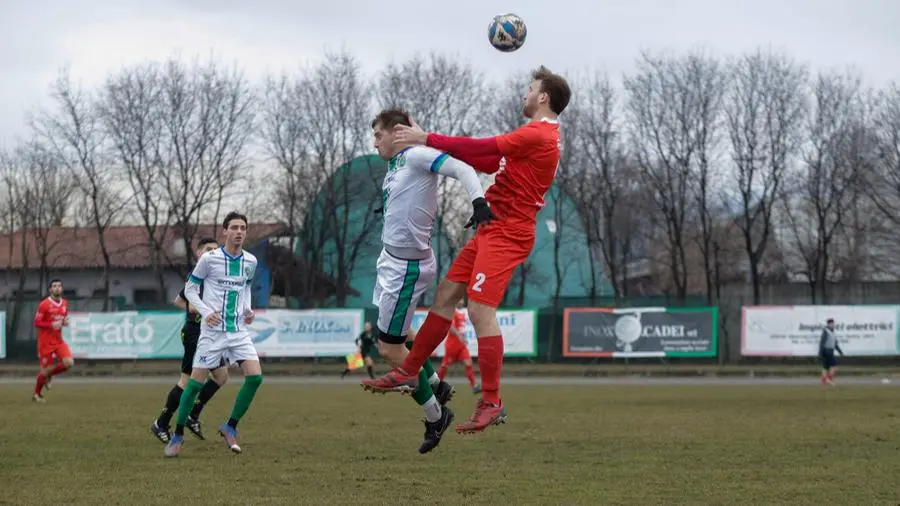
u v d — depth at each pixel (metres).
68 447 18.09
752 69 70.31
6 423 22.84
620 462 15.96
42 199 78.06
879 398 32.28
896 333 53.53
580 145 74.12
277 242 75.00
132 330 58.25
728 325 61.56
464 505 12.03
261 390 38.81
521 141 10.53
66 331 58.34
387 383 11.45
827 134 70.50
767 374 54.06
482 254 10.78
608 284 82.62
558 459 16.33
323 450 17.61
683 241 84.62
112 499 12.44
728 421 23.34
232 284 17.69
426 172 11.33
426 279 11.84
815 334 54.44
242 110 72.56
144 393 35.69
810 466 15.51
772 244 83.62
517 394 35.16
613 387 40.69
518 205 10.77
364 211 75.62
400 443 18.70
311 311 58.31
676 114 71.19
